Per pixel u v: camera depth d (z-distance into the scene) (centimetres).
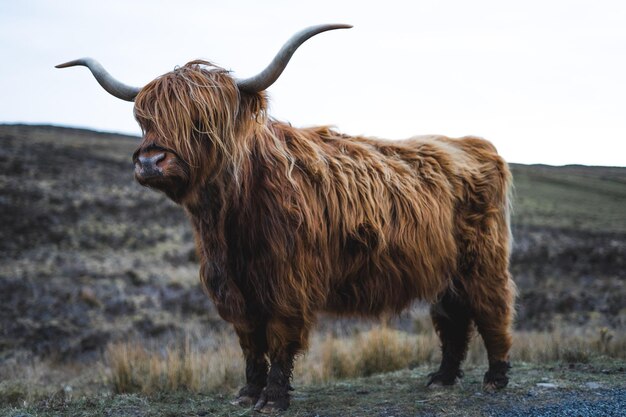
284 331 567
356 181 618
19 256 2753
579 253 3584
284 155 572
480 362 1008
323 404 628
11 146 7312
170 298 2161
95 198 4606
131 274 2519
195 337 1584
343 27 505
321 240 580
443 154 704
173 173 491
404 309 673
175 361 866
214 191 536
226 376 867
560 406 607
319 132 664
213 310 1989
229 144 521
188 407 624
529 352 999
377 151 682
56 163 6419
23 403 720
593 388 690
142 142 495
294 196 563
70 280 2384
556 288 2547
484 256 690
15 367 1236
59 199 4325
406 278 636
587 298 2269
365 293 617
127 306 1995
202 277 587
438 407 613
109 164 7169
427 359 1023
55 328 1700
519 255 3503
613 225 6297
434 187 673
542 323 1848
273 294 556
